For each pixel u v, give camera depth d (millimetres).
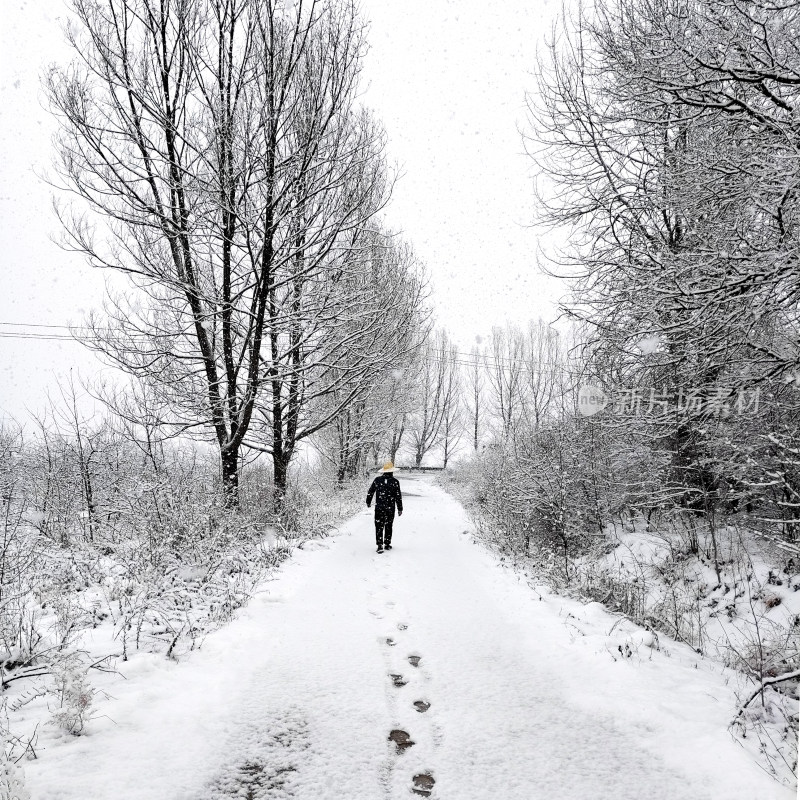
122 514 8352
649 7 6879
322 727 3352
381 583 7223
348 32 9469
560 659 4598
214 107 8406
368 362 11148
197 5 8273
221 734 3186
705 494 7715
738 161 5672
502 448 13883
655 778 2918
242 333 10172
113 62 8016
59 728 3043
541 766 3002
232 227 9062
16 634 4125
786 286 5281
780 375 5945
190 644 4547
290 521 10828
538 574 7883
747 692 3916
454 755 3078
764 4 4965
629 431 8906
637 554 8406
